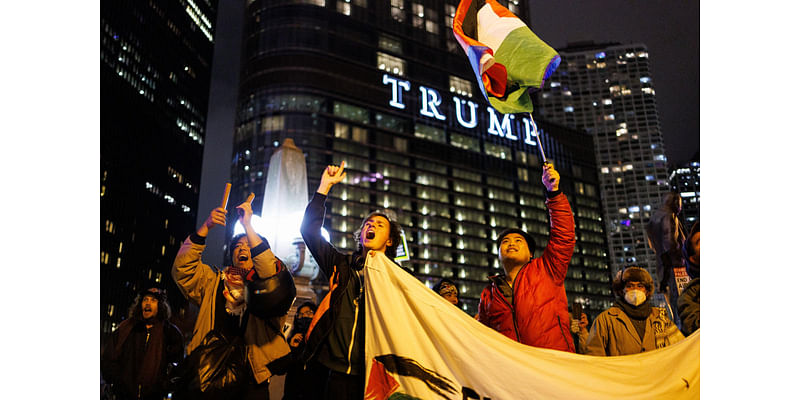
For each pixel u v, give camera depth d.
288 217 12.80
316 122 116.00
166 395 5.52
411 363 3.93
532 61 5.23
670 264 7.19
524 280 4.80
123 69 117.88
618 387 3.89
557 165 146.50
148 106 126.19
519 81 5.25
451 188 129.25
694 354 4.07
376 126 123.69
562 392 3.79
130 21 121.56
